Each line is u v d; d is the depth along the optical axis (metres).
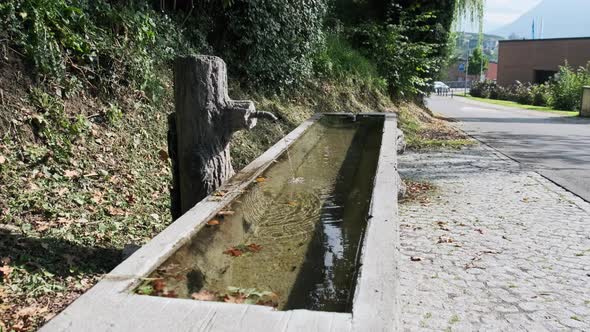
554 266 3.69
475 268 3.64
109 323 1.44
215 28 7.45
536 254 3.94
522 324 2.81
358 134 6.30
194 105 3.20
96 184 4.22
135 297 1.61
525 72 37.31
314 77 10.12
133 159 4.86
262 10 7.45
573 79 24.22
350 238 2.79
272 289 2.13
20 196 3.60
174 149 3.42
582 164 8.18
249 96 7.64
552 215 5.10
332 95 10.22
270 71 8.09
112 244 3.56
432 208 5.38
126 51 5.42
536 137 11.88
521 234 4.46
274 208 3.39
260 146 6.66
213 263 2.34
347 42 13.38
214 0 7.32
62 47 4.84
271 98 8.23
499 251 4.00
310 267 2.38
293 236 2.86
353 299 1.62
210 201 2.92
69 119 4.59
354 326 1.44
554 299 3.14
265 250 2.63
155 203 4.42
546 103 27.09
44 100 4.39
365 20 14.53
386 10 14.66
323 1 9.79
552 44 35.00
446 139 11.16
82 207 3.86
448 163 8.23
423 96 16.31
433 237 4.36
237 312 1.51
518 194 6.05
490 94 37.84
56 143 4.25
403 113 13.20
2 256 3.00
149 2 6.64
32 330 2.51
